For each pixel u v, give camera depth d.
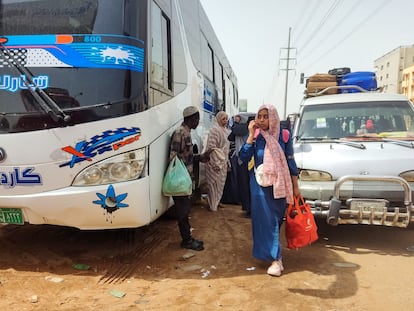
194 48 6.78
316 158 5.01
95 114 3.67
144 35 3.92
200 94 7.25
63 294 3.55
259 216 4.12
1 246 4.77
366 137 5.57
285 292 3.66
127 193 3.72
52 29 3.75
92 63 3.71
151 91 4.07
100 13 3.76
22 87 3.71
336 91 7.59
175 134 4.64
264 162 4.04
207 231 5.76
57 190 3.71
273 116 4.07
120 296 3.52
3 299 3.40
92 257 4.50
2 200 3.75
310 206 4.81
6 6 3.83
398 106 6.07
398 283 3.90
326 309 3.34
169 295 3.57
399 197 4.55
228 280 3.94
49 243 4.93
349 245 5.14
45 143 3.68
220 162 6.66
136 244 5.02
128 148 3.75
